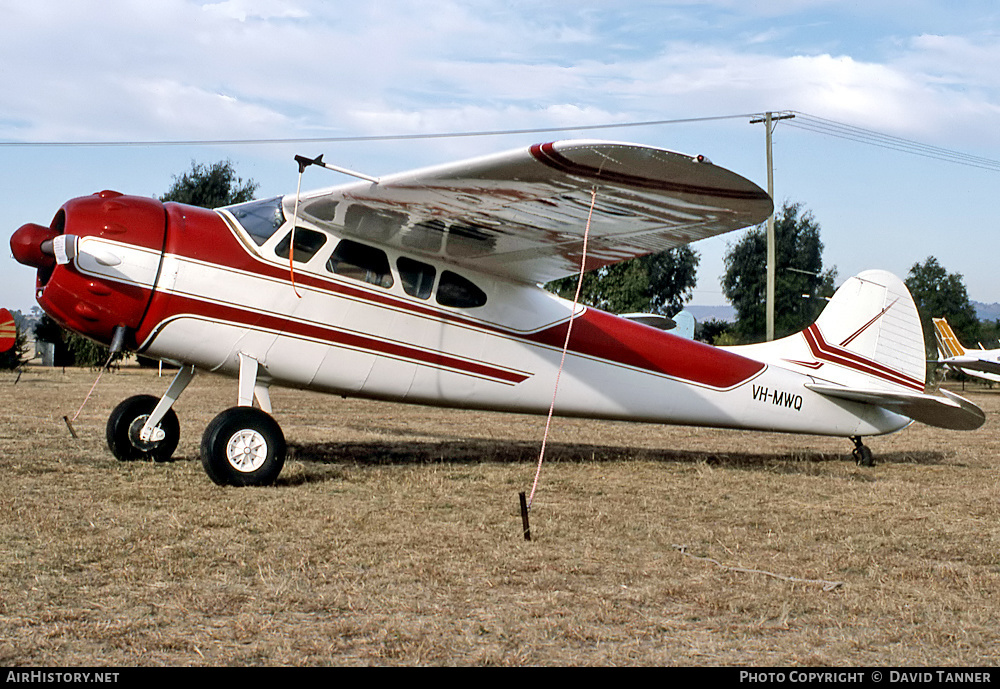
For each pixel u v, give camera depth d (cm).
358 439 1086
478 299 832
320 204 709
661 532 552
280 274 729
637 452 1038
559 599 403
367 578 426
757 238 5897
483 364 832
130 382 2483
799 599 411
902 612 395
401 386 797
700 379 939
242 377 711
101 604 371
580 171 581
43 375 2841
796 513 641
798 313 5706
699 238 711
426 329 800
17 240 683
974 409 884
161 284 686
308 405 1703
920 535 565
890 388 1023
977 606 407
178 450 897
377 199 681
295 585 407
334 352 756
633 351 910
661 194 613
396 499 640
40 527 504
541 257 795
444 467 824
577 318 888
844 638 360
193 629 346
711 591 421
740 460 986
